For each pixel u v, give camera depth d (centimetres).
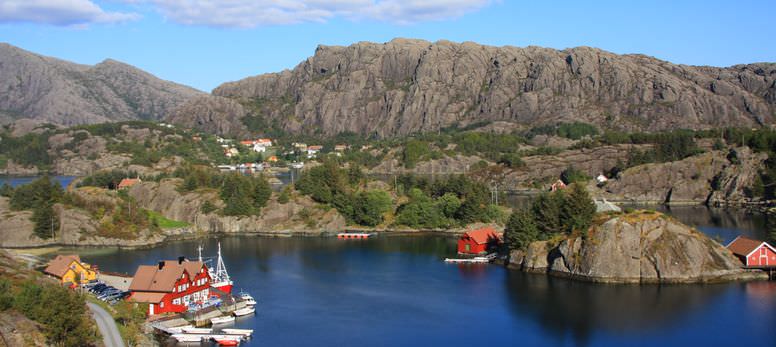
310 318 11600
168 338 10388
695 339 10175
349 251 18188
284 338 10519
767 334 10300
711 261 13650
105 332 9800
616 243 13688
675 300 12106
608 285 13288
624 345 10012
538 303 12238
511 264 15638
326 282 14300
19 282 11331
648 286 13088
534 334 10594
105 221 19800
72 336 8675
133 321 10481
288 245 19338
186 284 11844
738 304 11781
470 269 15475
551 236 15512
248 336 10569
